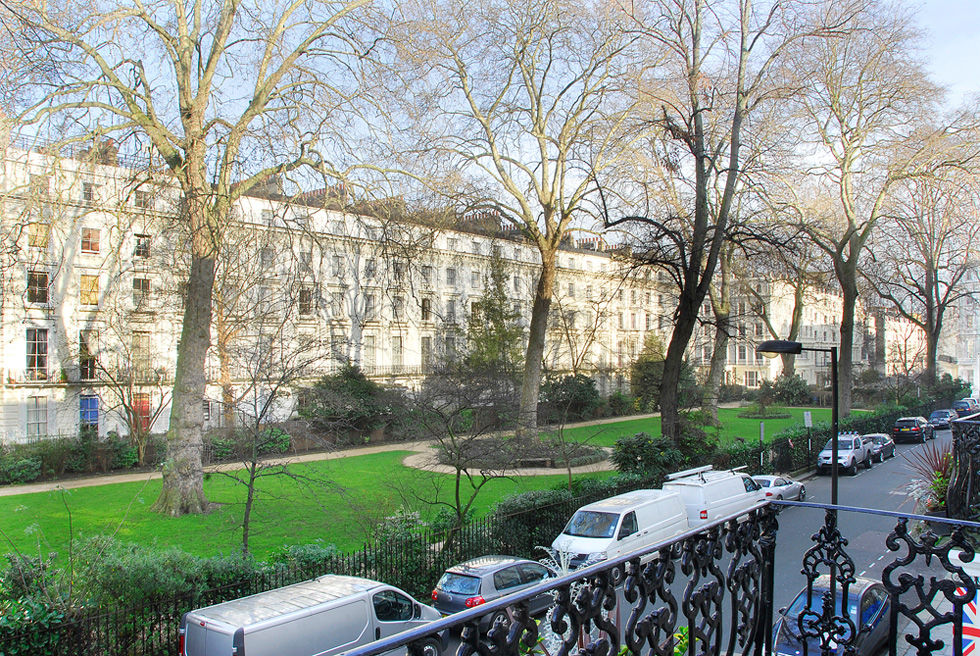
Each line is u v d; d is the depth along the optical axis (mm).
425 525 18438
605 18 29391
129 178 22938
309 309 38781
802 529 21062
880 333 75812
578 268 70750
